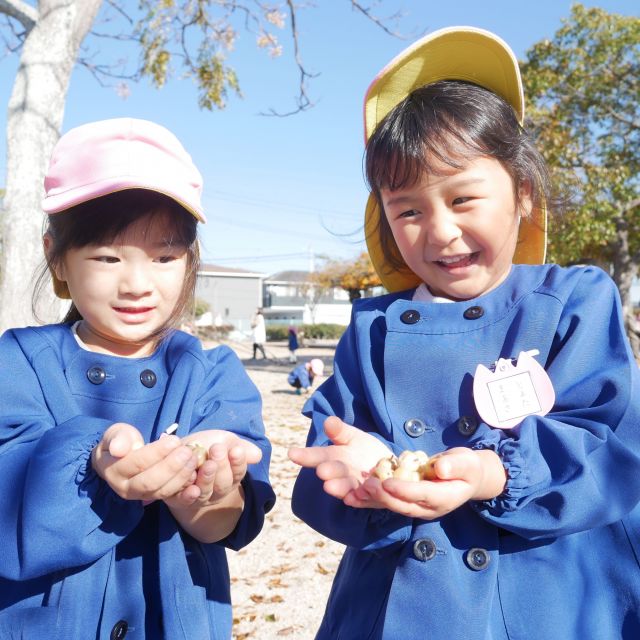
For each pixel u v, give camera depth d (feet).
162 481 3.40
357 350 4.64
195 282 4.94
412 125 4.08
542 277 4.39
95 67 23.07
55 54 15.19
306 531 15.11
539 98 43.70
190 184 4.49
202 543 4.49
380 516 3.79
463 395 4.12
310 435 4.49
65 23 15.29
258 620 10.96
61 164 4.37
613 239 44.32
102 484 3.72
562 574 3.79
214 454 3.51
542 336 4.09
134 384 4.55
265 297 195.42
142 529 4.33
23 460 3.86
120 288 4.26
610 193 40.57
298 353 85.35
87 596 3.97
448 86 4.43
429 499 3.16
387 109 4.87
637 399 3.91
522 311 4.19
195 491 3.57
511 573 3.79
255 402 4.92
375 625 3.98
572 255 40.57
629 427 3.87
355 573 4.37
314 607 11.46
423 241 4.19
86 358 4.55
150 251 4.28
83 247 4.22
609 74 42.42
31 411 4.21
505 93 4.79
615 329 4.08
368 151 4.46
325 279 100.32
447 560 3.74
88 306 4.34
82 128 4.42
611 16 41.96
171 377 4.64
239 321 177.27
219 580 4.55
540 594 3.72
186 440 3.77
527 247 5.06
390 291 5.42
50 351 4.50
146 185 4.17
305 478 4.18
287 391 42.29
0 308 14.57
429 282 4.46
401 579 3.76
